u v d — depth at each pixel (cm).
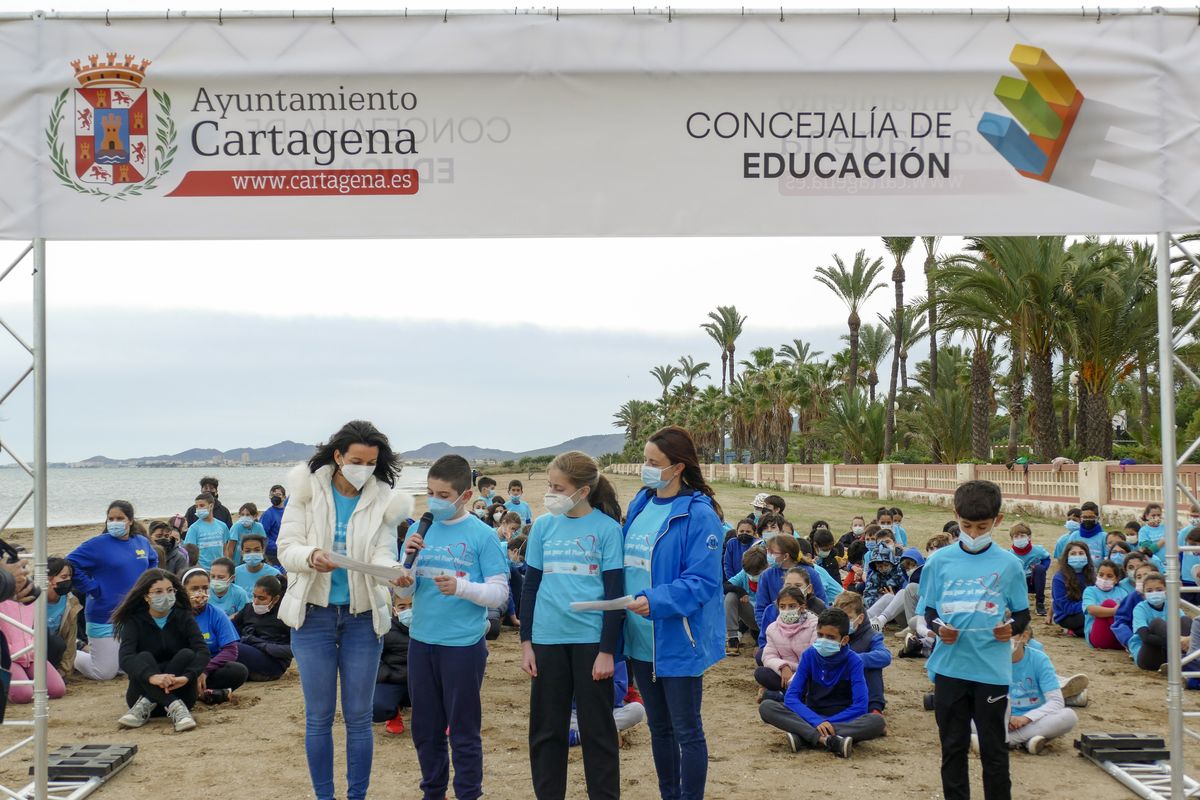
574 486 478
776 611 870
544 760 476
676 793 491
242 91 546
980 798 548
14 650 809
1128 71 550
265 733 710
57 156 541
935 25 553
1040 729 642
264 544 1027
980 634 475
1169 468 525
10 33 541
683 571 466
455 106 550
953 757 485
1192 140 549
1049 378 2802
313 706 482
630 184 552
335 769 616
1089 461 2373
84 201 542
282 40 546
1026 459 2823
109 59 541
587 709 471
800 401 6494
